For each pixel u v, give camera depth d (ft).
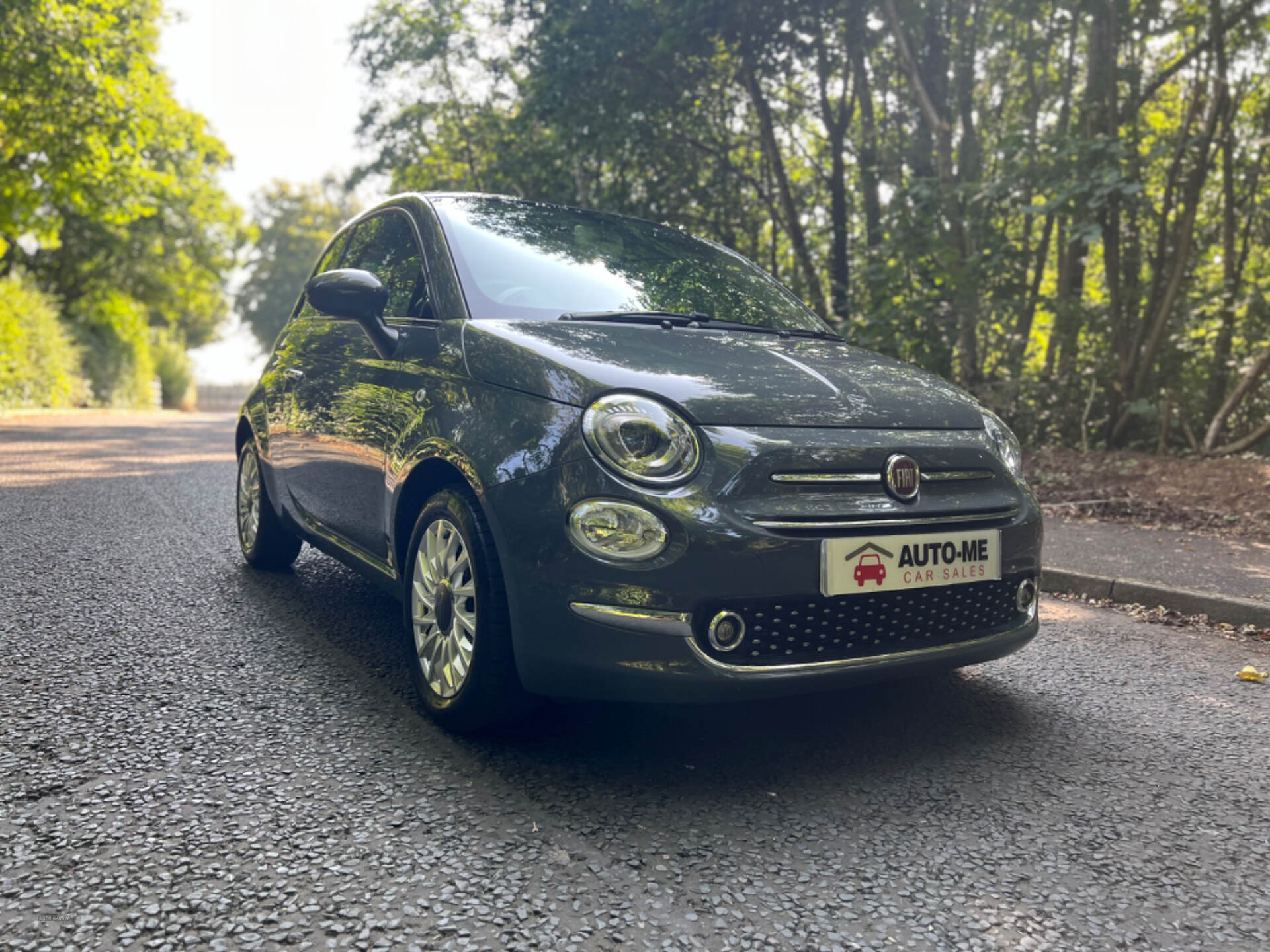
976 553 8.55
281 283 181.06
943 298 33.63
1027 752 8.94
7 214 71.10
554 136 51.24
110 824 6.83
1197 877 6.74
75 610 12.22
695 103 44.42
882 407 8.63
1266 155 34.04
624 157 47.19
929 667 8.36
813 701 10.07
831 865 6.68
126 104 65.82
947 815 7.54
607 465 7.58
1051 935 5.96
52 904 5.83
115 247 88.07
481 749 8.41
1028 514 9.11
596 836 6.93
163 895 5.97
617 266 11.50
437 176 78.69
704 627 7.47
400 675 10.28
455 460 8.48
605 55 40.14
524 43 44.21
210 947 5.47
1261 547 19.06
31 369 61.87
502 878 6.31
